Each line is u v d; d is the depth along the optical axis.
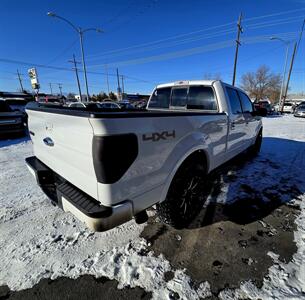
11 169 4.89
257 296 1.72
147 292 1.78
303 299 1.68
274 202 3.21
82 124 1.58
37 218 2.85
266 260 2.09
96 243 2.36
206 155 2.80
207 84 3.42
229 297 1.72
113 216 1.64
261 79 51.16
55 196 2.28
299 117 18.94
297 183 3.90
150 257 2.15
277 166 4.88
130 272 1.97
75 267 2.04
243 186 3.76
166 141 1.98
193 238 2.42
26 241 2.40
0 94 31.97
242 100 4.18
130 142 1.62
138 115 1.66
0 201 3.32
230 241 2.37
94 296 1.76
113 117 1.49
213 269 1.99
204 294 1.75
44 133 2.33
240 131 4.01
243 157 5.41
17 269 2.02
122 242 2.37
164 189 2.07
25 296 1.77
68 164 1.96
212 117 2.79
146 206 1.91
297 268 1.99
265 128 11.88
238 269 1.99
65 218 2.84
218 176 4.23
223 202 3.21
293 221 2.73
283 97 26.94
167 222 2.42
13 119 8.71
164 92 4.06
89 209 1.62
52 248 2.29
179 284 1.84
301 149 6.61
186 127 2.25
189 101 3.68
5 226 2.67
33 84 16.88
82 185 1.82
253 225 2.65
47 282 1.89
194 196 2.65
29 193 3.61
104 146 1.49
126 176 1.66
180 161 2.20
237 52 21.08
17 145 7.54
